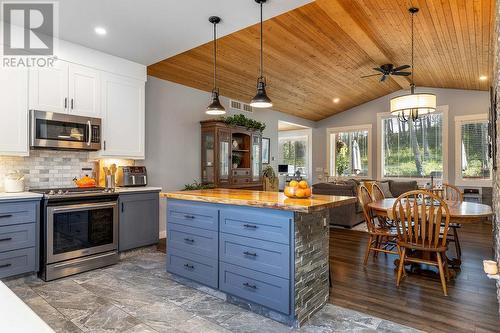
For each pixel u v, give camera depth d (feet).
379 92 26.23
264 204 7.51
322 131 31.09
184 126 17.95
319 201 7.76
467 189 22.07
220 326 7.29
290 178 34.40
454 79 21.45
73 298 8.76
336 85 22.17
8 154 10.18
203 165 18.75
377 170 27.71
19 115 10.43
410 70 19.86
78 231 10.82
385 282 9.95
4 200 9.23
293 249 7.20
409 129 26.43
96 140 12.35
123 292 9.21
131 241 12.69
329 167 30.58
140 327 7.20
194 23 10.41
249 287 8.00
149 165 16.01
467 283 9.82
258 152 21.52
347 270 11.07
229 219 8.50
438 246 9.25
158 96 16.56
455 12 11.83
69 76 11.72
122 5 9.24
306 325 7.33
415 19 12.86
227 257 8.53
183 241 9.80
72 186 12.76
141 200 13.14
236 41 14.30
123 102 13.53
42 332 1.83
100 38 11.52
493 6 10.87
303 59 16.99
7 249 9.34
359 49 16.22
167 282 10.03
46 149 11.51
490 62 16.53
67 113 11.60
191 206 9.55
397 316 7.72
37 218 10.00
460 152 23.80
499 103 7.93
